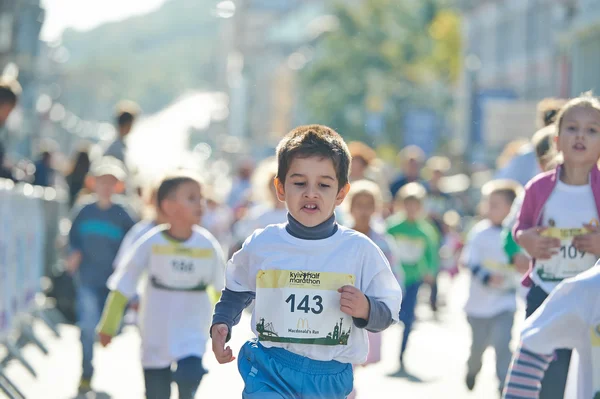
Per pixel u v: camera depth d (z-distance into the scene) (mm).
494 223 18734
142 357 14625
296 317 9633
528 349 8883
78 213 20078
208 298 14742
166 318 14484
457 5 134500
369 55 139625
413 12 142500
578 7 85750
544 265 12023
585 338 8797
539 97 105125
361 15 142125
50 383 19578
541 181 12109
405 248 23781
